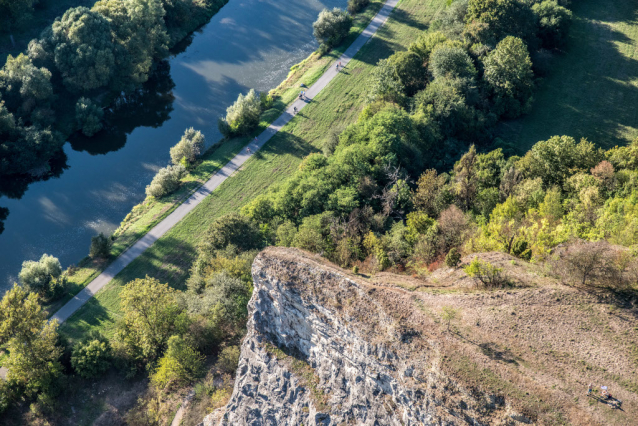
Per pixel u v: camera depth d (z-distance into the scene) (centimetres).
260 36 14525
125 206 10431
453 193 7281
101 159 11412
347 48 13300
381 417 4366
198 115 12319
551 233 5281
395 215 7706
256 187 10281
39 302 8256
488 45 10719
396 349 4275
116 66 12575
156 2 13538
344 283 4716
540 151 7625
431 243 5991
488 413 3869
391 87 10431
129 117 12312
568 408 3803
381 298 4572
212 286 7212
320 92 12188
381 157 8450
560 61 11200
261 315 5200
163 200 10188
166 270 8850
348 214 7625
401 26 13750
